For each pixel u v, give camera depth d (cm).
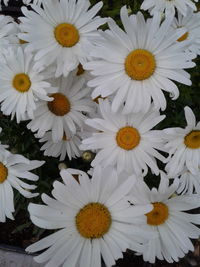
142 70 19
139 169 20
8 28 23
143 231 15
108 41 19
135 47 19
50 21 21
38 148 26
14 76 21
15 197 24
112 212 16
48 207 15
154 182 24
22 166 20
